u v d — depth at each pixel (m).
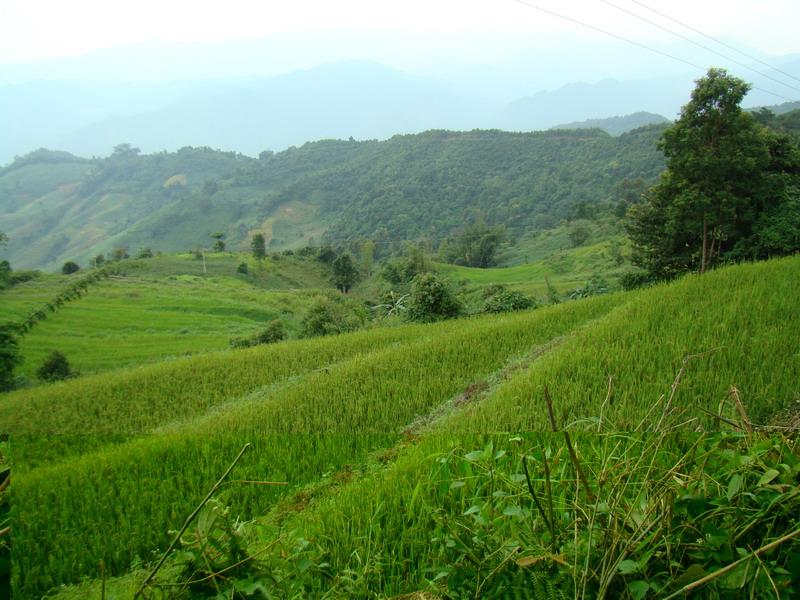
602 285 27.25
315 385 9.23
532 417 5.88
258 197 163.62
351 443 6.17
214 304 28.89
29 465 6.07
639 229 25.41
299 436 6.48
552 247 81.94
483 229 87.94
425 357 10.52
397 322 21.39
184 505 4.64
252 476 5.19
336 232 128.88
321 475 5.28
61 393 10.31
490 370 9.51
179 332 20.73
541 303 25.77
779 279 12.93
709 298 11.77
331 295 47.56
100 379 11.34
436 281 20.80
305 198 157.00
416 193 134.00
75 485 5.26
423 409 7.57
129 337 18.48
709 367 6.84
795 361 6.75
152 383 10.91
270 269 63.47
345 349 13.62
